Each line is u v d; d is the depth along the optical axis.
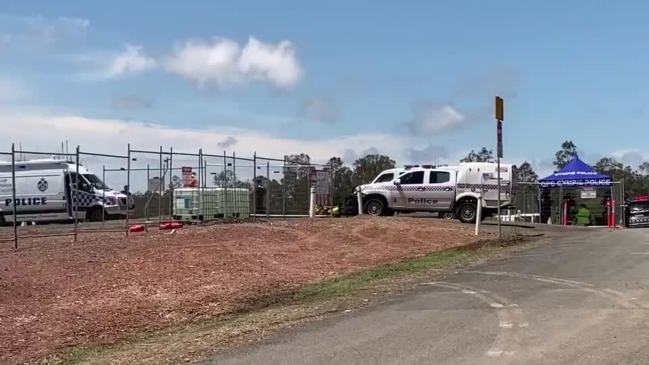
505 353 6.87
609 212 29.42
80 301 11.67
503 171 27.17
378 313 9.48
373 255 18.09
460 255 16.89
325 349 7.49
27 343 9.17
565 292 10.38
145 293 12.38
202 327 9.83
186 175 26.86
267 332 8.73
